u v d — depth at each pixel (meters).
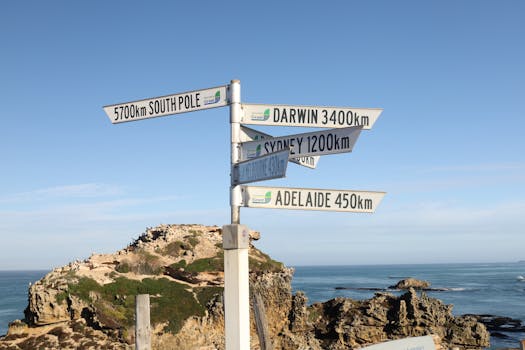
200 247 47.50
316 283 182.00
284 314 44.03
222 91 8.61
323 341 45.56
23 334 35.75
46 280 39.12
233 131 8.41
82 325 36.06
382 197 8.64
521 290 136.62
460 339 46.62
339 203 8.49
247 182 7.90
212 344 37.62
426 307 47.62
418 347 9.04
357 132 7.22
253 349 38.81
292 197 8.33
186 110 8.89
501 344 59.16
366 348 8.60
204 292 41.75
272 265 46.06
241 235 7.78
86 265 42.34
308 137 7.83
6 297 139.62
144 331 8.84
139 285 40.31
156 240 48.81
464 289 140.62
